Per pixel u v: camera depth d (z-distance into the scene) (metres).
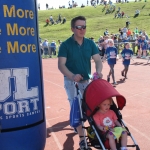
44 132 4.77
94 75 4.64
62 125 6.68
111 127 4.36
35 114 4.49
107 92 4.19
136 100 9.00
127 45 13.55
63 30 57.94
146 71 16.25
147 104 8.47
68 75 4.80
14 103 4.26
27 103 4.38
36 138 4.55
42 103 4.66
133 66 18.86
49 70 17.66
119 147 4.13
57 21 64.75
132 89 10.94
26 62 4.33
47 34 55.72
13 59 4.21
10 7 4.15
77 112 4.56
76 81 4.65
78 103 4.58
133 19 57.00
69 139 5.82
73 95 5.30
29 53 4.37
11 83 4.22
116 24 55.22
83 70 5.12
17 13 4.21
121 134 4.16
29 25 4.36
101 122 4.36
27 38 4.34
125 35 31.02
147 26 51.19
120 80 13.24
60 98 9.42
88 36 49.59
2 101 4.19
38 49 4.57
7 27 4.14
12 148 4.30
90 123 4.27
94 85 4.34
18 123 4.31
